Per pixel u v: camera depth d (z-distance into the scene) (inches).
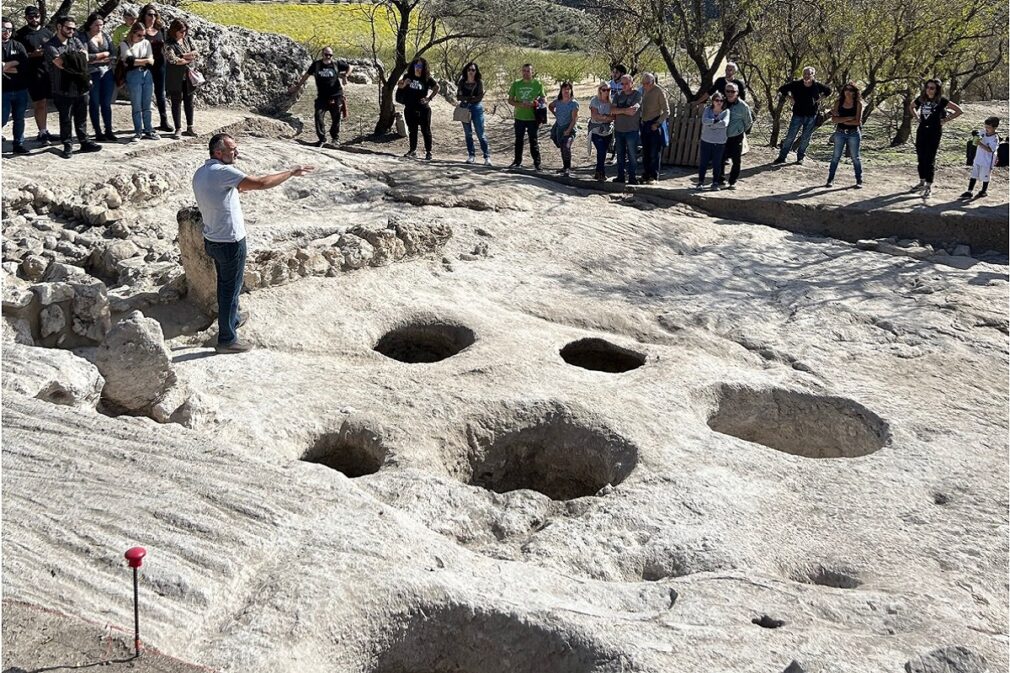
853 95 550.9
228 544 188.5
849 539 230.5
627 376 317.1
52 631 149.9
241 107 746.8
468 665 180.9
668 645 174.9
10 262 364.5
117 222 421.7
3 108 487.8
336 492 213.6
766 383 318.7
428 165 581.9
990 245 496.4
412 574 186.5
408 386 297.4
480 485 274.8
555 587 197.6
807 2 714.2
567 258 438.9
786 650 176.2
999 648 185.5
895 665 173.9
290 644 166.4
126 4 744.3
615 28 758.5
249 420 267.6
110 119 537.6
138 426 228.1
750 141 805.2
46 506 191.2
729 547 222.4
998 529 238.1
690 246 476.7
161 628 163.3
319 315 350.0
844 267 455.8
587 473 280.1
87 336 309.9
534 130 593.0
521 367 314.3
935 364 346.9
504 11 903.7
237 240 306.7
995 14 828.6
